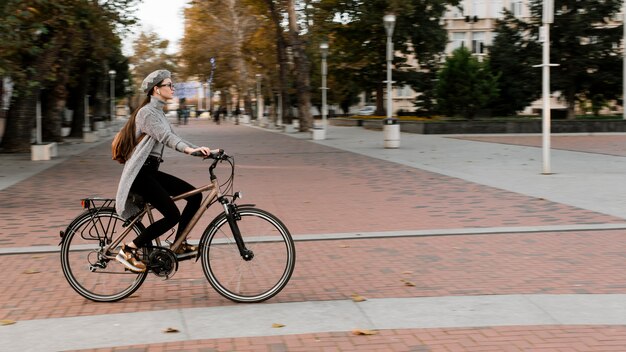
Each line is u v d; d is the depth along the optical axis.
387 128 26.72
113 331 5.17
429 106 53.56
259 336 5.03
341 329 5.16
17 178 16.81
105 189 14.57
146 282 6.66
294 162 20.81
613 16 42.59
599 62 42.22
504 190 13.47
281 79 45.69
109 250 6.03
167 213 5.87
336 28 48.84
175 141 5.74
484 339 4.89
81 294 6.04
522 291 6.19
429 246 8.26
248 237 5.93
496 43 45.28
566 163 19.16
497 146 27.02
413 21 50.34
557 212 10.68
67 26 23.70
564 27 41.75
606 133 36.94
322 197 12.86
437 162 20.06
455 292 6.18
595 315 5.42
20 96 25.16
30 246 8.49
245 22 56.84
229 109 87.81
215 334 5.08
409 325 5.22
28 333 5.14
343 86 59.12
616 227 9.24
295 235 8.98
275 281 5.92
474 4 77.62
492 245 8.27
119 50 48.16
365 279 6.70
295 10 39.44
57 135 32.81
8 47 19.38
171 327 5.23
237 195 5.97
